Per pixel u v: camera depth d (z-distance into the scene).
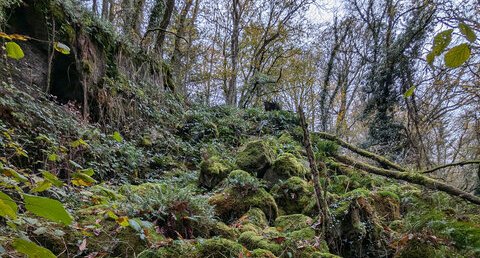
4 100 4.20
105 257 2.52
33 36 5.15
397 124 9.13
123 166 5.41
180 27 12.85
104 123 6.05
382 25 11.09
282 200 4.55
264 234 3.39
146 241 2.69
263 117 8.87
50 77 5.41
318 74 15.61
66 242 2.48
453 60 0.86
